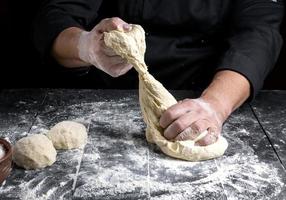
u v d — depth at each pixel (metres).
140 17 1.70
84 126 1.32
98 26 1.29
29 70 2.22
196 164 1.17
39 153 1.12
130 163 1.17
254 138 1.30
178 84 1.77
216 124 1.25
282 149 1.24
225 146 1.21
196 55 1.73
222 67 1.48
